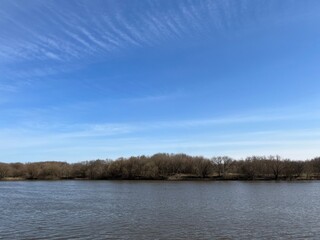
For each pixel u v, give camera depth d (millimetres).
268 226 53344
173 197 106375
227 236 46438
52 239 45219
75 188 158750
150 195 114875
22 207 81062
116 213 69188
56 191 139250
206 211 71750
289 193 119812
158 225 54688
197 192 126750
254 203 87438
